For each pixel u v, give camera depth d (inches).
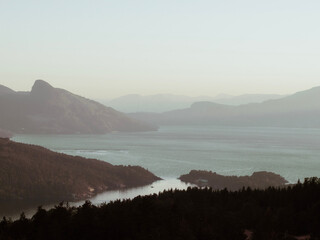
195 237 3801.7
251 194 5128.0
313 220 3981.3
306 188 4751.5
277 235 3786.9
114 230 3919.8
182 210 4382.4
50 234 3909.9
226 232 3944.4
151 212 4158.5
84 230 3961.6
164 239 3676.2
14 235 4035.4
